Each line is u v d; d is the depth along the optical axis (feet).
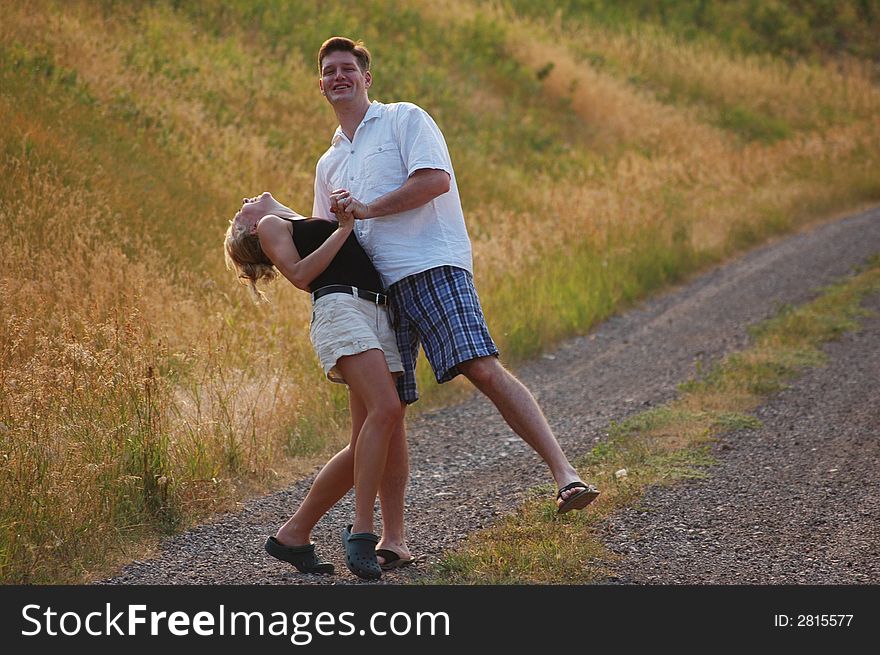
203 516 50.96
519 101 201.87
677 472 55.11
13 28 118.73
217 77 141.79
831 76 279.49
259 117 139.13
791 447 59.62
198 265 91.61
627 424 66.08
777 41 304.09
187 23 154.92
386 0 209.97
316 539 48.57
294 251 41.37
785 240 150.41
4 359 56.49
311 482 57.41
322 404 67.51
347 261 41.24
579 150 188.75
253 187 115.44
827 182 181.47
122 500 48.21
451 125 176.76
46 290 71.10
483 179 154.40
